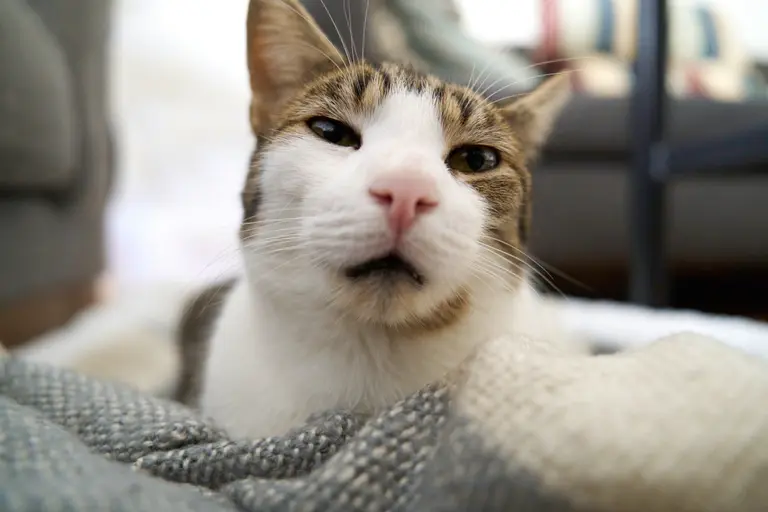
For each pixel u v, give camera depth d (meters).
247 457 0.14
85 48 0.45
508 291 0.21
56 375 0.18
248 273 0.21
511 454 0.11
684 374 0.12
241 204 0.22
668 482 0.11
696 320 0.33
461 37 0.41
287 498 0.12
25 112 0.36
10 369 0.18
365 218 0.17
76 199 0.45
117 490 0.11
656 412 0.11
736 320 0.33
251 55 0.22
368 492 0.12
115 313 0.41
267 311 0.20
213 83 0.67
